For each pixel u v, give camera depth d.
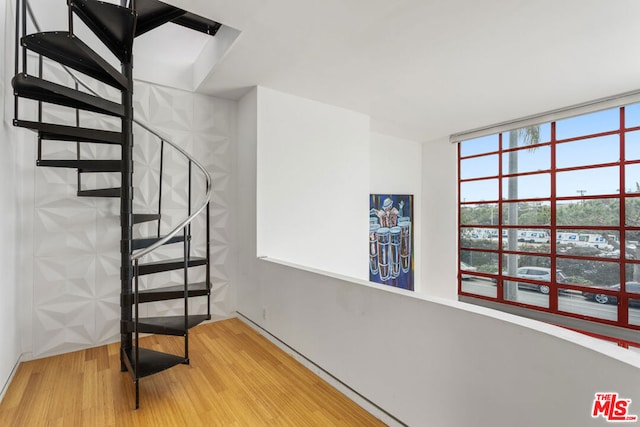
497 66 3.07
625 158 3.98
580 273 4.38
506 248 5.16
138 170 3.33
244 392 2.29
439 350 1.66
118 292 3.18
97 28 2.15
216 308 3.82
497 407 1.42
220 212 3.86
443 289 5.95
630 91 3.66
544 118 4.47
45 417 1.99
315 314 2.59
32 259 2.76
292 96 3.82
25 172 2.72
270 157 3.64
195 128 3.70
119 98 3.22
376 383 2.02
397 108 4.31
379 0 2.13
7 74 2.35
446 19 2.34
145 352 2.52
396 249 5.89
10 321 2.40
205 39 3.34
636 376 1.03
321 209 4.09
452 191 5.84
